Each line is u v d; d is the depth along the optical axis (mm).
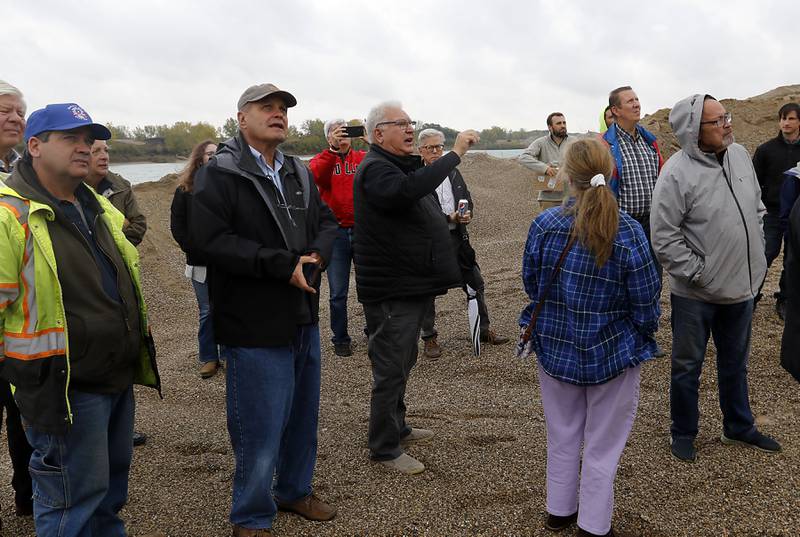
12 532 3277
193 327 8094
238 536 2934
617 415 2814
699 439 3883
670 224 3471
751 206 3498
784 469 3443
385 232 3545
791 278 3236
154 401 5230
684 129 3441
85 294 2473
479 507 3254
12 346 2354
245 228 2814
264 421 2879
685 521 3039
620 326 2795
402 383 3699
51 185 2496
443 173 3363
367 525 3129
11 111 3191
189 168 4648
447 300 7852
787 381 4641
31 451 3342
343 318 6008
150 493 3568
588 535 2834
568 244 2816
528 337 2979
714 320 3711
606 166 2781
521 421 4309
